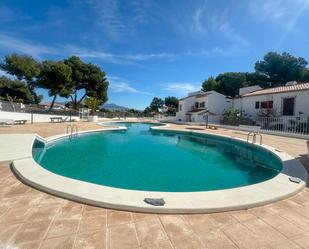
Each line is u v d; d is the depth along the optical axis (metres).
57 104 58.59
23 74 28.73
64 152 9.53
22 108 22.00
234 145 12.72
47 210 3.09
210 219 2.99
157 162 8.42
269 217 3.10
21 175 4.43
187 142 13.61
